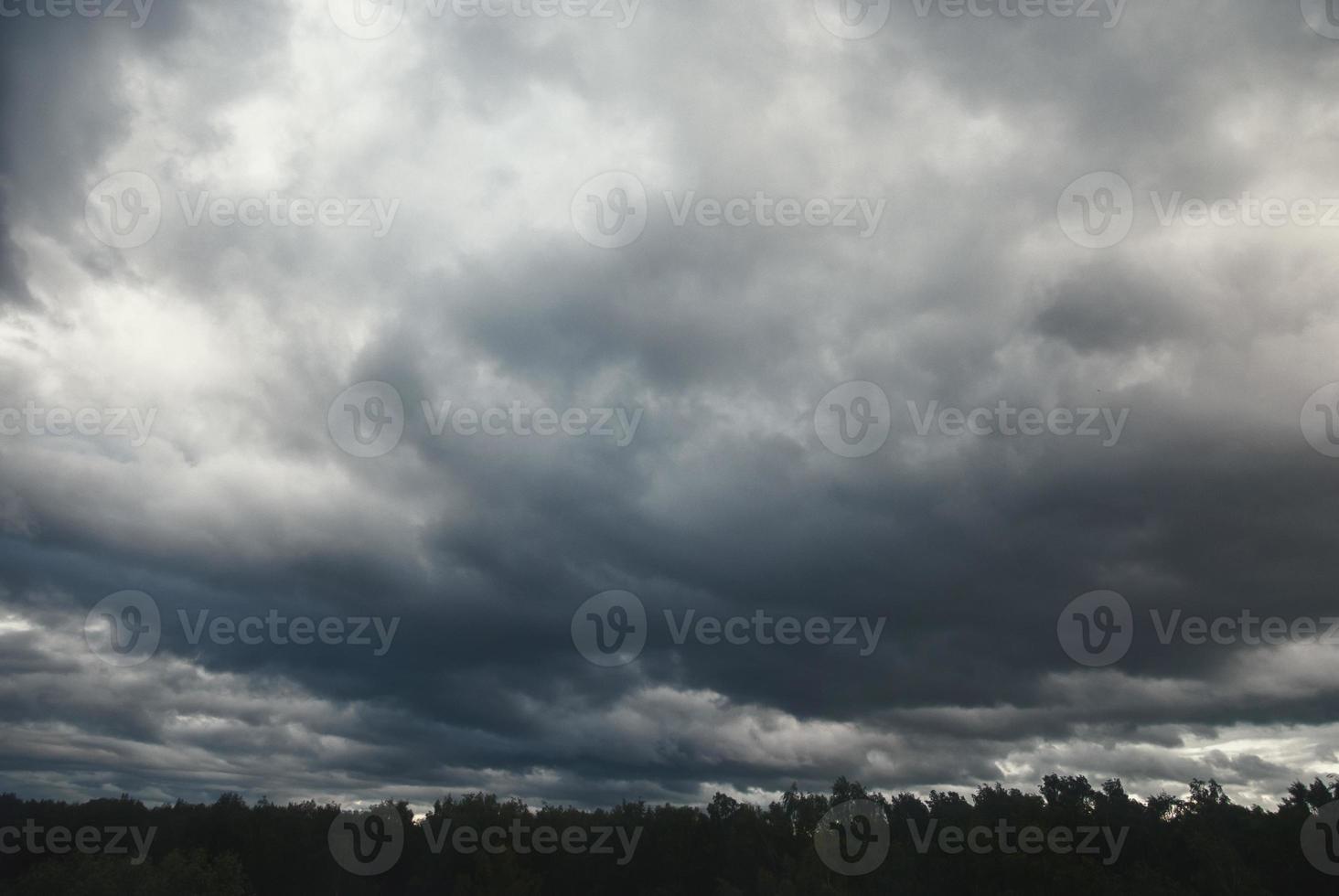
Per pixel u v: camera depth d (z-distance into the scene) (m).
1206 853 36.25
